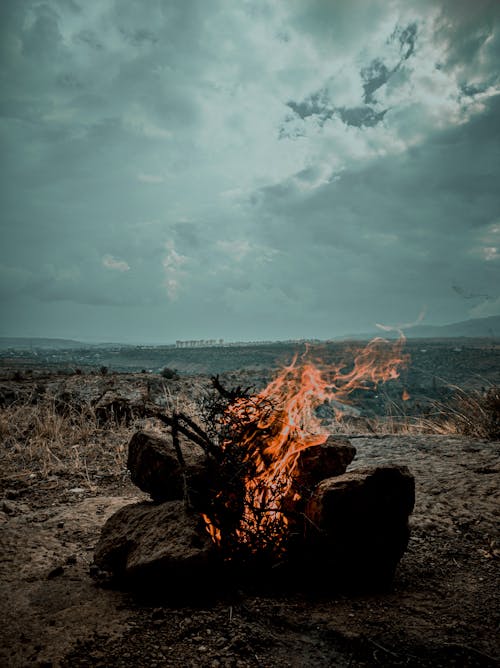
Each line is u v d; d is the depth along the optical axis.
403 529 2.19
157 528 2.23
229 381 8.63
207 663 1.57
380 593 2.14
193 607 1.95
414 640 1.73
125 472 4.67
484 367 69.19
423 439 5.49
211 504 2.20
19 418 6.77
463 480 3.83
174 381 8.69
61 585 2.16
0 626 1.80
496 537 2.80
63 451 5.39
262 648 1.67
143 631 1.75
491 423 5.75
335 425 7.21
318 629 1.80
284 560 2.19
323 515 2.11
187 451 2.78
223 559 2.13
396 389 24.94
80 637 1.70
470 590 2.18
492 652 1.67
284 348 108.56
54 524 3.06
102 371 10.07
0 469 4.74
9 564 2.41
